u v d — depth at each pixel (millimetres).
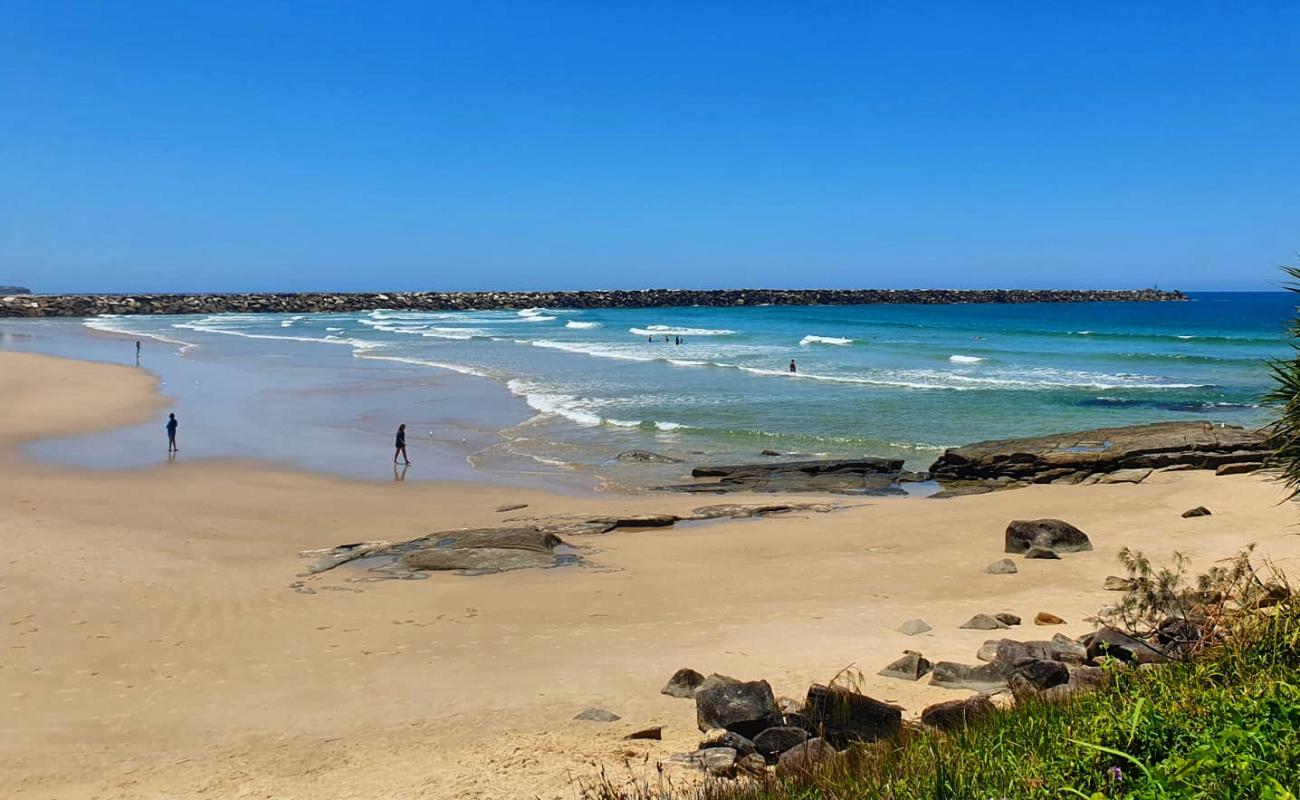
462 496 21734
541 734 8742
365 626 12664
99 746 8906
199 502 20766
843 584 14312
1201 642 6379
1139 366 48688
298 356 59156
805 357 54438
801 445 27594
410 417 33656
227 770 8227
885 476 23344
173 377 46688
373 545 17094
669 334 77625
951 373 45156
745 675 10258
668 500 21297
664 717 9125
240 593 14141
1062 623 11648
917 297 151750
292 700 10125
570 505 20703
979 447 23656
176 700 10148
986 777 4641
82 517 19016
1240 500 18484
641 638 11984
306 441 29141
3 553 16000
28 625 12516
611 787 6602
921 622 11805
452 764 7938
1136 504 18938
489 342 70812
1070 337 71188
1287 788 3299
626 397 37594
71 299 124625
